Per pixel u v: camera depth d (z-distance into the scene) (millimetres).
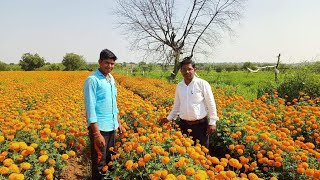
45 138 4863
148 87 17625
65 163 5051
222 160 3934
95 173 4480
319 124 6578
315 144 6434
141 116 6988
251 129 5586
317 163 4746
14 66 78812
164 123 5883
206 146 5293
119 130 5359
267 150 5324
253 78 30141
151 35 37031
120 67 63594
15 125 5125
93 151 4461
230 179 3412
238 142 6023
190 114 5160
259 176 4879
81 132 5840
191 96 5145
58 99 10727
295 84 12703
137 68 55844
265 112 8047
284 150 5020
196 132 5207
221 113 7293
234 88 17906
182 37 36688
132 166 4129
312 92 12289
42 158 4105
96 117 4316
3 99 9516
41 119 6176
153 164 4137
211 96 5121
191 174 3537
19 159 4133
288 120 6777
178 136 4871
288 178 4711
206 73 41500
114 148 4832
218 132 6516
